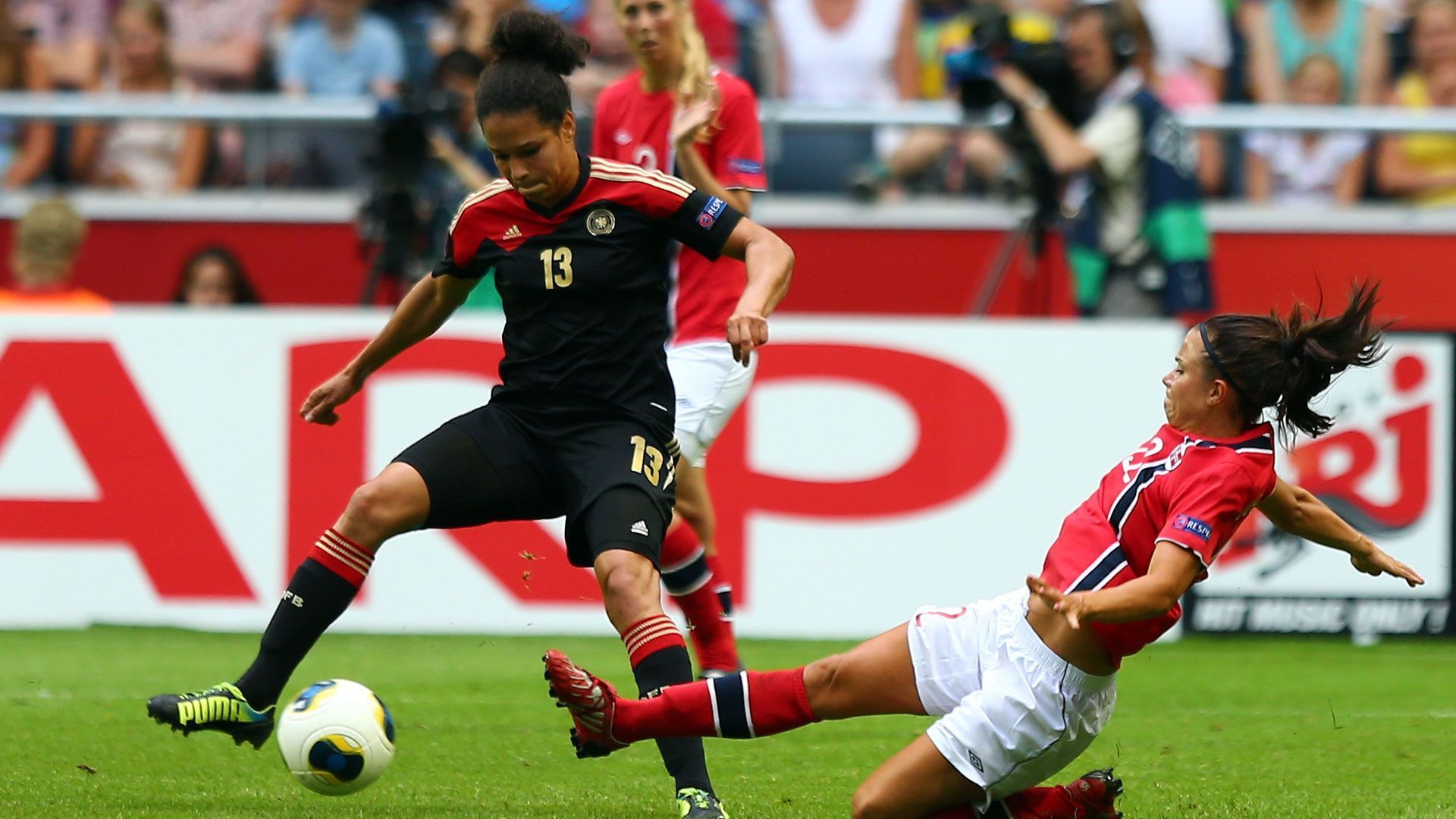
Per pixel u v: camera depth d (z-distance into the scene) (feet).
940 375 86.43
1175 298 94.02
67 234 92.53
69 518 85.51
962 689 40.65
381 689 69.67
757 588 86.02
